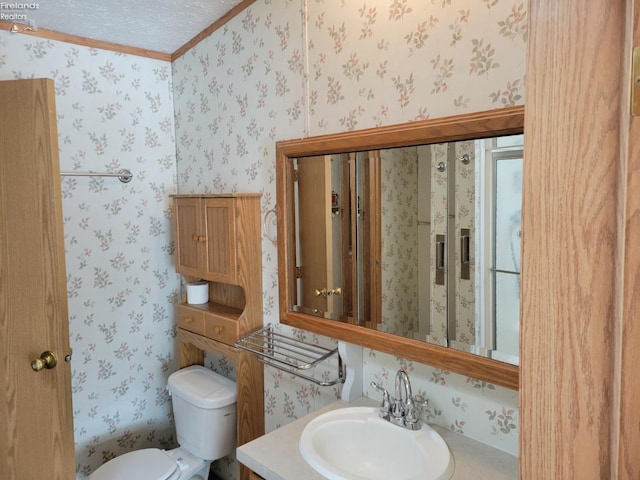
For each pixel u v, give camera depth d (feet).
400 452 4.03
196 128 7.07
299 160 4.96
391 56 4.26
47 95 4.62
